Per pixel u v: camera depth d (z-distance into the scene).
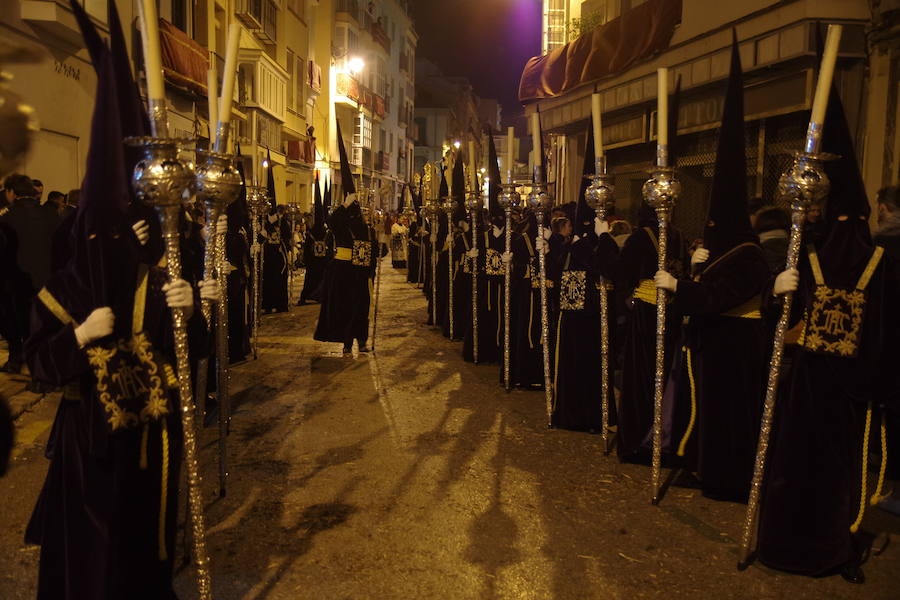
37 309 2.92
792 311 4.22
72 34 12.52
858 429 3.99
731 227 4.63
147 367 3.01
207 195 3.73
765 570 4.02
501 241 9.46
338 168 44.03
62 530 3.04
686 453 5.09
